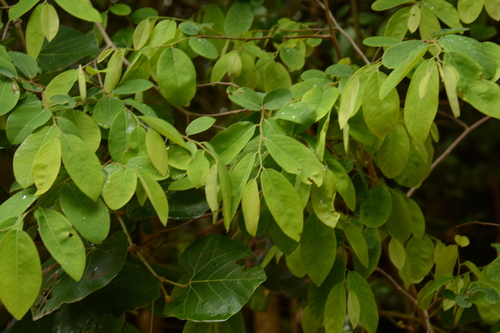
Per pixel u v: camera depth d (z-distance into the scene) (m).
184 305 0.93
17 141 0.88
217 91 1.97
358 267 1.00
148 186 0.88
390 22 1.02
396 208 1.00
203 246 0.99
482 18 1.27
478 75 0.85
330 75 0.98
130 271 0.98
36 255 0.83
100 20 0.97
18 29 1.12
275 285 1.19
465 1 0.98
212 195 0.88
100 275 0.94
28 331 0.99
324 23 1.75
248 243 1.27
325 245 0.95
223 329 0.97
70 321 0.96
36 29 0.98
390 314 1.43
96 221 0.86
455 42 0.87
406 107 0.86
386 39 0.96
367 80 0.89
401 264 1.00
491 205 2.50
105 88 0.96
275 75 1.09
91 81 0.99
